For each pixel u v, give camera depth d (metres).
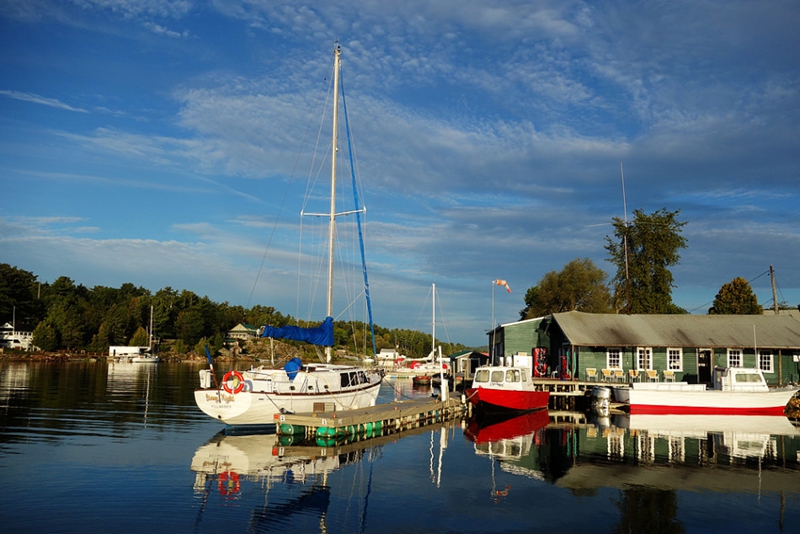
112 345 110.62
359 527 12.61
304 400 24.58
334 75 31.11
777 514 13.92
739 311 62.66
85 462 17.67
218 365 92.88
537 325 44.66
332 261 29.98
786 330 40.28
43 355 93.69
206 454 19.36
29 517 12.56
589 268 63.84
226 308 143.62
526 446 22.53
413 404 30.25
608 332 40.03
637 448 22.06
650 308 58.59
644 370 39.19
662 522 13.30
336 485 15.95
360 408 27.80
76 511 13.05
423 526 12.77
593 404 36.12
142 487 15.10
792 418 32.03
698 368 39.12
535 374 43.94
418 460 19.55
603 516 13.66
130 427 24.45
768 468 18.59
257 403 22.95
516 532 12.54
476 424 29.70
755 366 38.53
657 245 58.41
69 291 121.88
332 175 30.42
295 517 13.13
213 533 11.97
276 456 19.48
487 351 64.00
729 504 14.69
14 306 105.56
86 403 32.59
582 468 18.53
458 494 15.34
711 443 23.19
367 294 31.88
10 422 24.89
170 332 129.62
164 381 51.44
